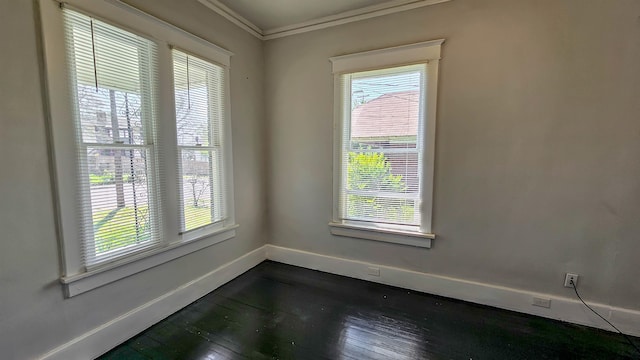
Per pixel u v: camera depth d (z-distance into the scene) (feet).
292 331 6.68
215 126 8.62
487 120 7.41
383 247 9.06
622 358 5.78
